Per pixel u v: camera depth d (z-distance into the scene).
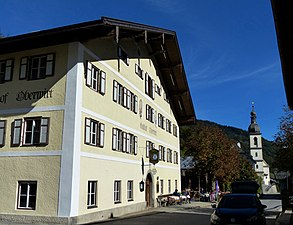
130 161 24.95
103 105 20.78
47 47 18.94
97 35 18.36
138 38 25.89
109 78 21.92
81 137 17.89
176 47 30.14
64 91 17.95
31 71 19.12
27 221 17.03
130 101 25.61
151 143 30.42
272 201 52.69
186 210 27.81
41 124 17.97
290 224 17.23
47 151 17.56
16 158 18.12
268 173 129.50
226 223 13.08
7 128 18.77
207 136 49.12
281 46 10.73
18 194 17.70
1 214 17.59
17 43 18.94
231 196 15.11
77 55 18.17
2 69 19.84
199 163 48.91
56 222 16.48
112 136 21.83
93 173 18.97
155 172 30.30
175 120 40.88
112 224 17.11
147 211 25.61
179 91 37.16
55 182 17.03
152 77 31.67
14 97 19.05
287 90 14.03
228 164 48.19
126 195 23.72
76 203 16.95
